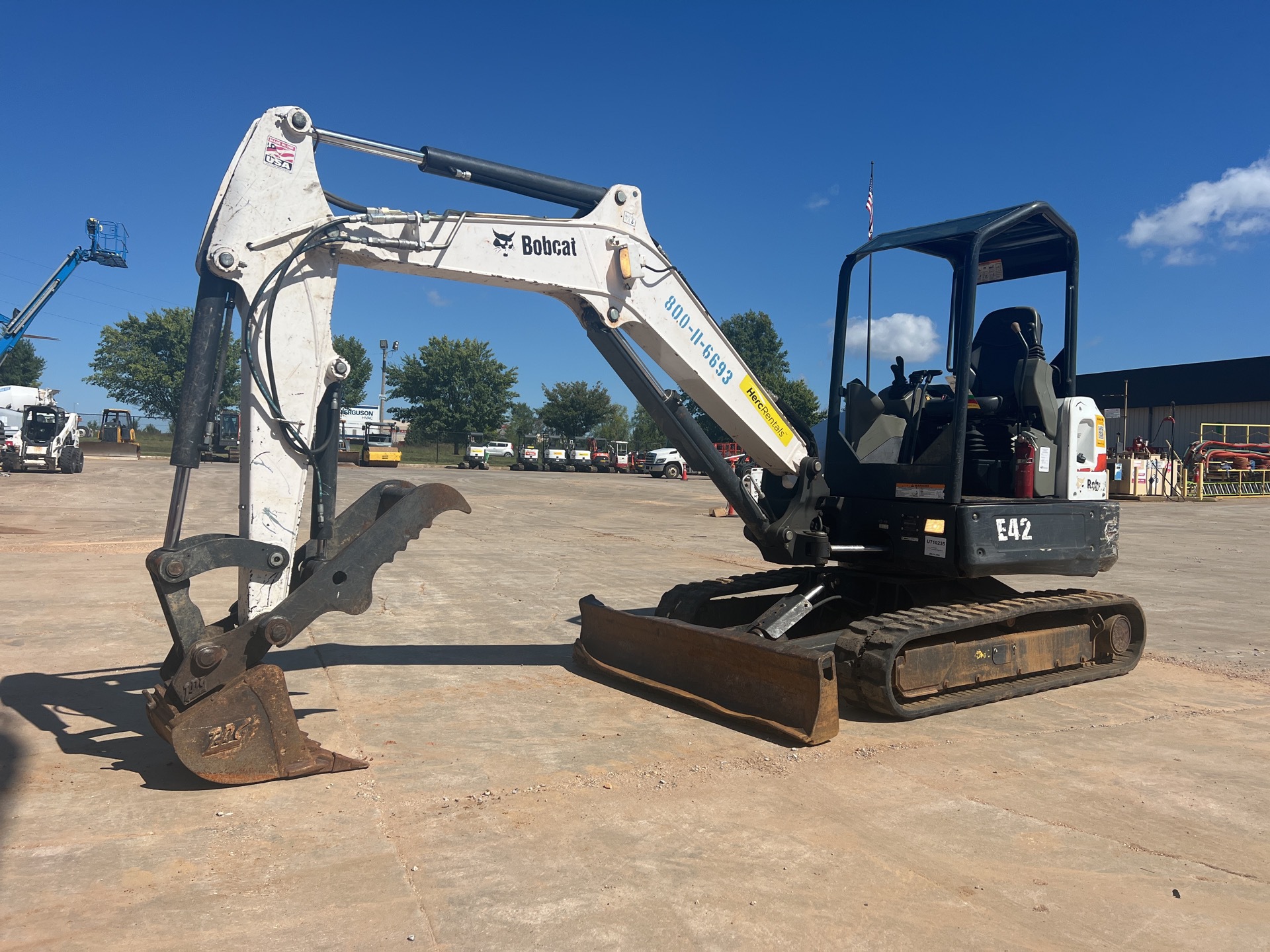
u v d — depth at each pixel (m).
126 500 19.75
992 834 3.61
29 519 15.62
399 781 4.06
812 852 3.40
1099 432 6.21
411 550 13.06
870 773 4.30
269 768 3.96
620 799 3.89
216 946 2.65
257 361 4.13
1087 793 4.09
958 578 5.61
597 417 64.25
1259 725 5.24
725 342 5.62
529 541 14.53
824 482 6.05
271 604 4.18
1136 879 3.23
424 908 2.90
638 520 19.22
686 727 4.95
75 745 4.45
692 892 3.06
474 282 4.82
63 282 39.09
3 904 2.88
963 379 5.45
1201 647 7.43
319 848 3.34
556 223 4.97
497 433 68.81
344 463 47.03
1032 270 6.66
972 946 2.75
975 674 5.62
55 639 6.77
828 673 4.71
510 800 3.85
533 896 3.00
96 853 3.26
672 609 6.48
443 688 5.70
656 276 5.35
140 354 75.00
